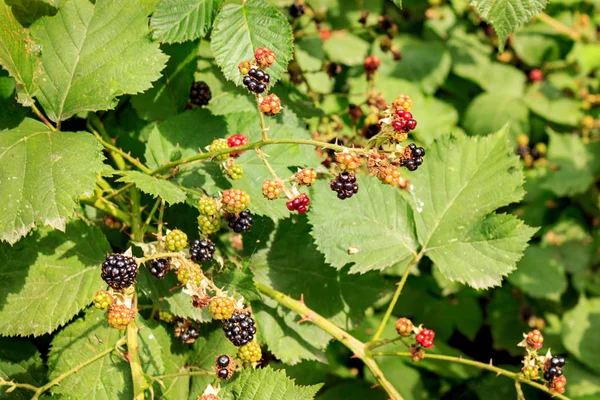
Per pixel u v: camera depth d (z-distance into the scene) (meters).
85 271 0.71
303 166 0.74
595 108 1.30
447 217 0.79
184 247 0.69
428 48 1.20
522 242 0.77
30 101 0.68
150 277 0.71
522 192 0.79
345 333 0.75
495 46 1.30
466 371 1.03
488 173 0.80
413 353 0.73
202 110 0.75
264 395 0.68
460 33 1.29
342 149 0.64
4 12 0.68
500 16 0.73
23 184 0.65
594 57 1.32
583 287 1.20
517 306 1.18
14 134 0.67
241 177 0.72
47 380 0.70
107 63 0.71
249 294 0.71
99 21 0.71
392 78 1.16
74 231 0.71
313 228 0.75
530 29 1.34
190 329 0.73
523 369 0.71
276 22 0.72
